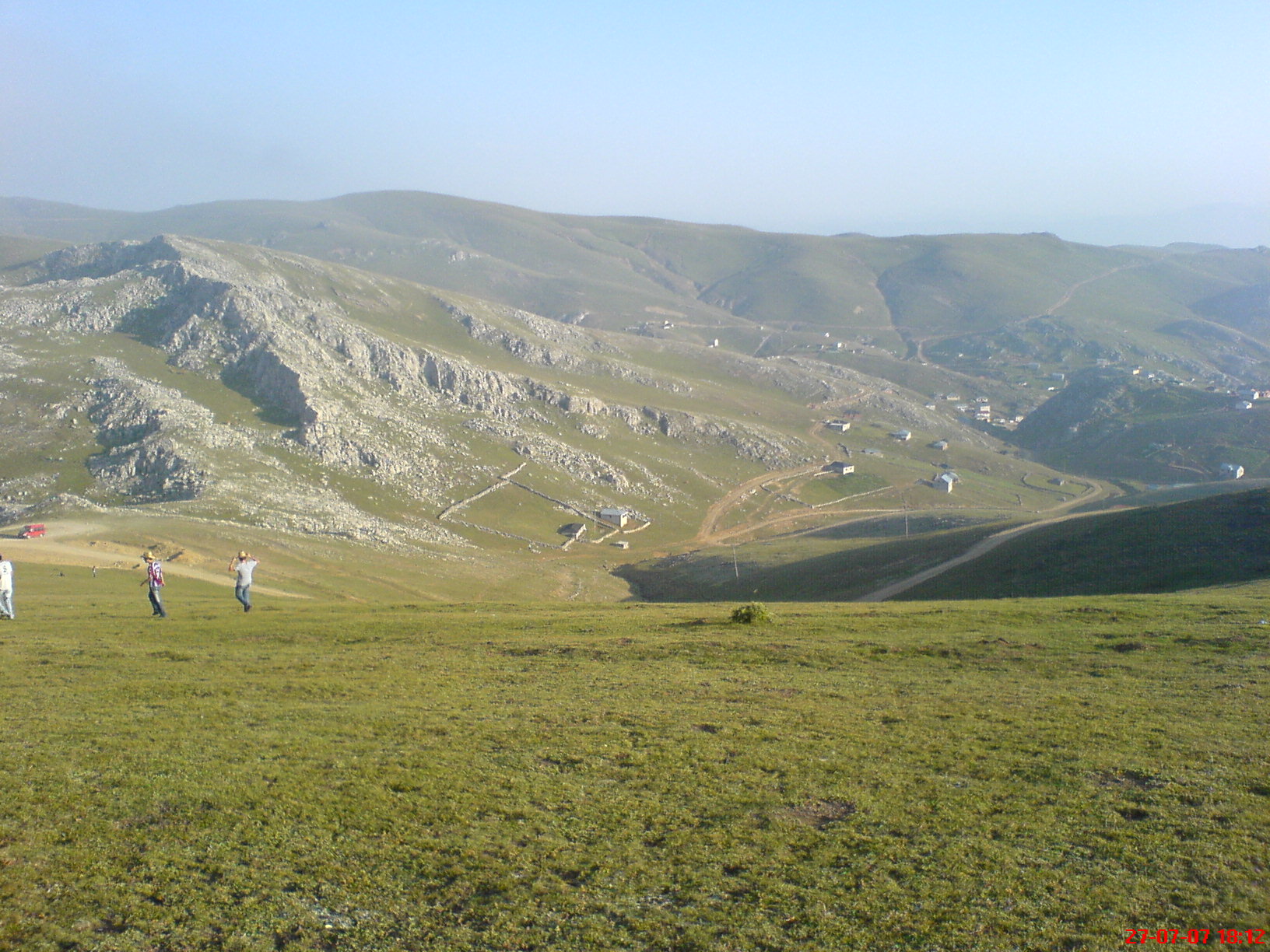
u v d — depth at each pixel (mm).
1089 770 18141
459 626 35406
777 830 15633
